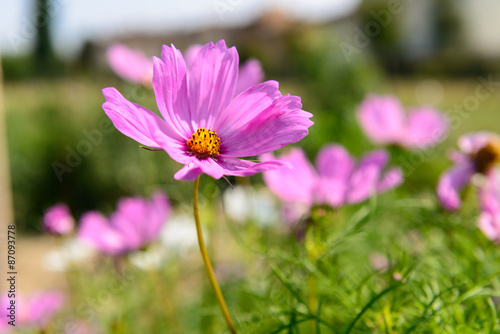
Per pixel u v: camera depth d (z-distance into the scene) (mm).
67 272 623
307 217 413
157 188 598
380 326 364
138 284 561
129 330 534
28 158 1489
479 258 402
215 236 538
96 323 534
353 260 467
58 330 495
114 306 555
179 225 542
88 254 617
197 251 535
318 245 395
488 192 418
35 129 1566
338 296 373
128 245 527
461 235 429
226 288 499
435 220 443
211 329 496
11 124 1551
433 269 397
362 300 384
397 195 557
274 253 393
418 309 365
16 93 2154
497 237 402
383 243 427
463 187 464
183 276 549
